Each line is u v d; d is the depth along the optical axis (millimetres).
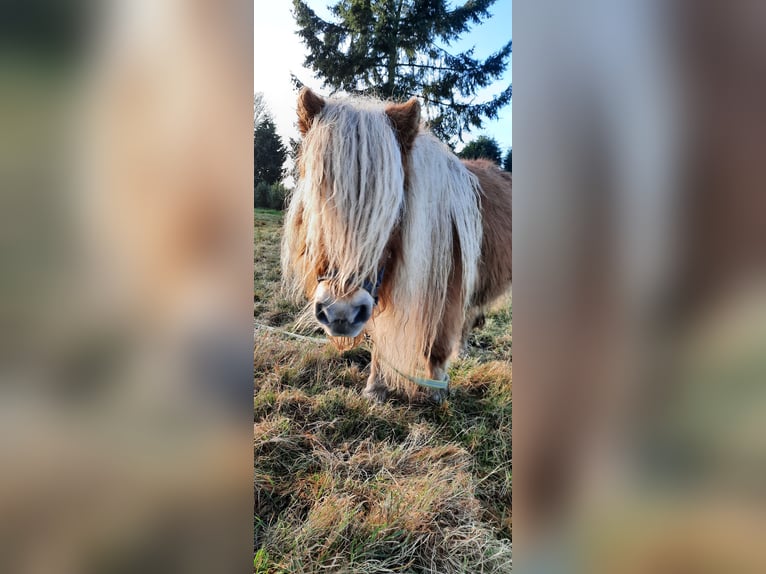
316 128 1265
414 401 1526
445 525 1384
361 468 1446
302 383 1492
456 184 1435
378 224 1264
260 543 1312
